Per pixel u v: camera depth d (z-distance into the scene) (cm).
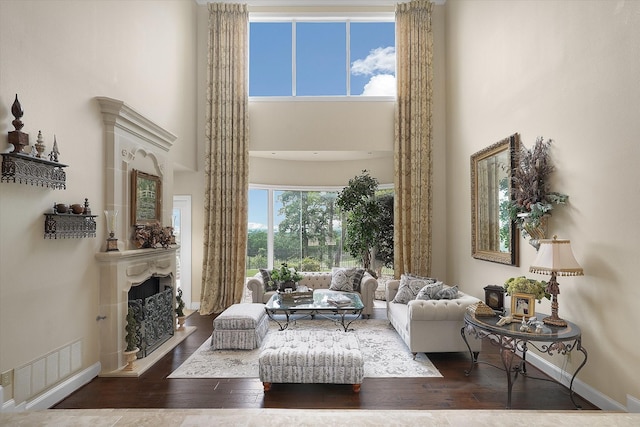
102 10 375
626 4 263
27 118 280
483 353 422
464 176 568
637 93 255
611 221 277
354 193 695
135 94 445
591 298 298
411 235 648
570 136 321
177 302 522
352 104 672
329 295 553
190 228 659
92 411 218
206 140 650
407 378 352
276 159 770
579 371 312
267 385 324
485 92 490
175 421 201
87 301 345
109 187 374
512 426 195
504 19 436
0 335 255
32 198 282
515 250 406
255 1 666
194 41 656
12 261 264
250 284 588
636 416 205
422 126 654
